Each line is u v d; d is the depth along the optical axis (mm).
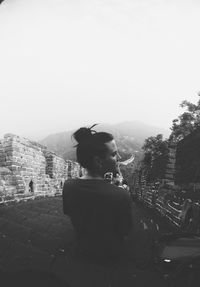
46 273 2135
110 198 2305
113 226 2305
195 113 30594
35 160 18578
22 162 16141
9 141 14883
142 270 2162
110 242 2262
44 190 20141
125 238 2545
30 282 2055
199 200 8500
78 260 2230
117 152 2514
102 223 2289
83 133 2479
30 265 3100
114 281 2064
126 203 2314
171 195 13055
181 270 2207
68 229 6930
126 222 2320
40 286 2039
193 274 2229
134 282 2068
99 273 2117
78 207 2352
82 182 2412
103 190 2328
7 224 7559
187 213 9195
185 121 30719
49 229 7098
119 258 2256
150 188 21109
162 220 12953
